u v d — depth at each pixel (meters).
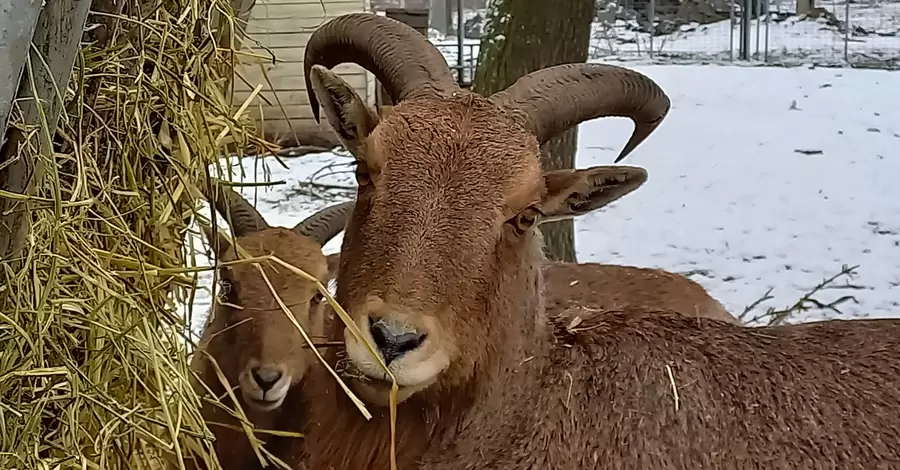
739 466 3.55
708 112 17.95
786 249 10.73
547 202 3.61
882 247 10.75
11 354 2.67
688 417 3.61
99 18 3.17
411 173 3.25
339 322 3.56
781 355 3.76
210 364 4.45
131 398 3.02
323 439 3.74
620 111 3.79
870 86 19.84
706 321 3.91
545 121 3.59
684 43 25.69
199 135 3.54
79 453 2.76
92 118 3.19
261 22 13.06
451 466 3.59
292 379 4.35
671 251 10.70
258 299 4.40
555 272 5.41
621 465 3.59
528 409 3.63
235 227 4.84
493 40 7.29
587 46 7.29
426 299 3.12
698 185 13.26
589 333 3.81
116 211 3.10
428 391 3.45
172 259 3.38
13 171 2.63
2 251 2.66
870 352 3.78
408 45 3.68
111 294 2.87
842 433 3.58
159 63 3.32
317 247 4.70
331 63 3.96
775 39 25.75
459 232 3.21
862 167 14.09
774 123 16.97
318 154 13.37
